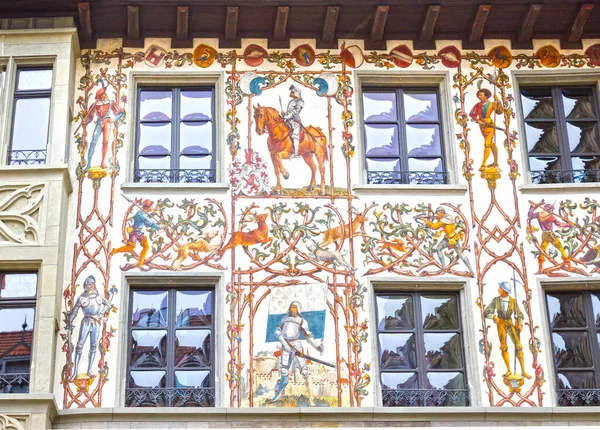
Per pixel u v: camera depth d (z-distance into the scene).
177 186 20.38
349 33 21.86
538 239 20.31
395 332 19.70
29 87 21.03
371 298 19.72
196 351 19.42
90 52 21.66
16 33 21.17
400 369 19.42
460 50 21.84
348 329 19.44
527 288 19.91
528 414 18.72
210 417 18.47
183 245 19.98
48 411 18.06
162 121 21.31
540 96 21.80
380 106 21.64
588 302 20.02
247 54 21.70
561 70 21.80
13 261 19.31
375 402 18.95
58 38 21.23
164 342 19.47
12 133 20.61
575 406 19.06
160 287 19.86
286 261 19.91
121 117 21.06
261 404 18.83
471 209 20.50
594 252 20.23
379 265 19.95
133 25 21.47
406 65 21.73
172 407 18.58
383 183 20.89
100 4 21.22
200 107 21.48
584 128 21.59
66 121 20.56
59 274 19.42
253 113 21.17
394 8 21.55
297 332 19.38
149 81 21.55
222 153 20.81
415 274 19.92
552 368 19.36
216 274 19.78
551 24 21.89
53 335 18.86
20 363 18.88
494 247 20.23
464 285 19.92
